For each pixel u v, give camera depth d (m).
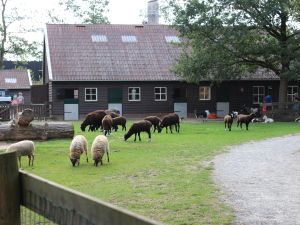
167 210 9.27
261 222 8.37
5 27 59.53
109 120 25.25
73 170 14.19
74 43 44.28
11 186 4.13
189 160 16.19
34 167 14.78
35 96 43.59
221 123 35.53
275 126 31.94
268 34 38.84
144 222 2.72
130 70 42.62
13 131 21.20
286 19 37.50
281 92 38.69
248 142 21.86
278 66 40.78
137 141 22.45
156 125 27.20
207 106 44.00
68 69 41.53
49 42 44.03
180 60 38.81
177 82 43.31
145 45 45.34
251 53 36.91
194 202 9.91
